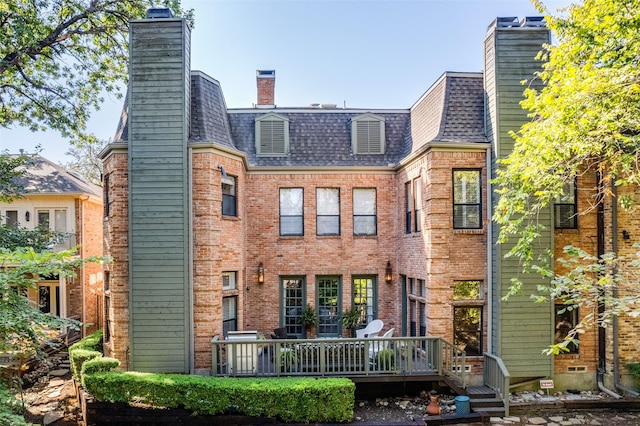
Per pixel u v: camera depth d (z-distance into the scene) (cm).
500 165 1127
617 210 1117
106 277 1302
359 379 1059
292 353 1108
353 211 1487
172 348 1111
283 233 1470
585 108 824
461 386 1080
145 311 1114
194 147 1136
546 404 1038
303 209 1467
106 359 1076
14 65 1512
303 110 1573
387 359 1105
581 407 1045
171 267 1119
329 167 1459
